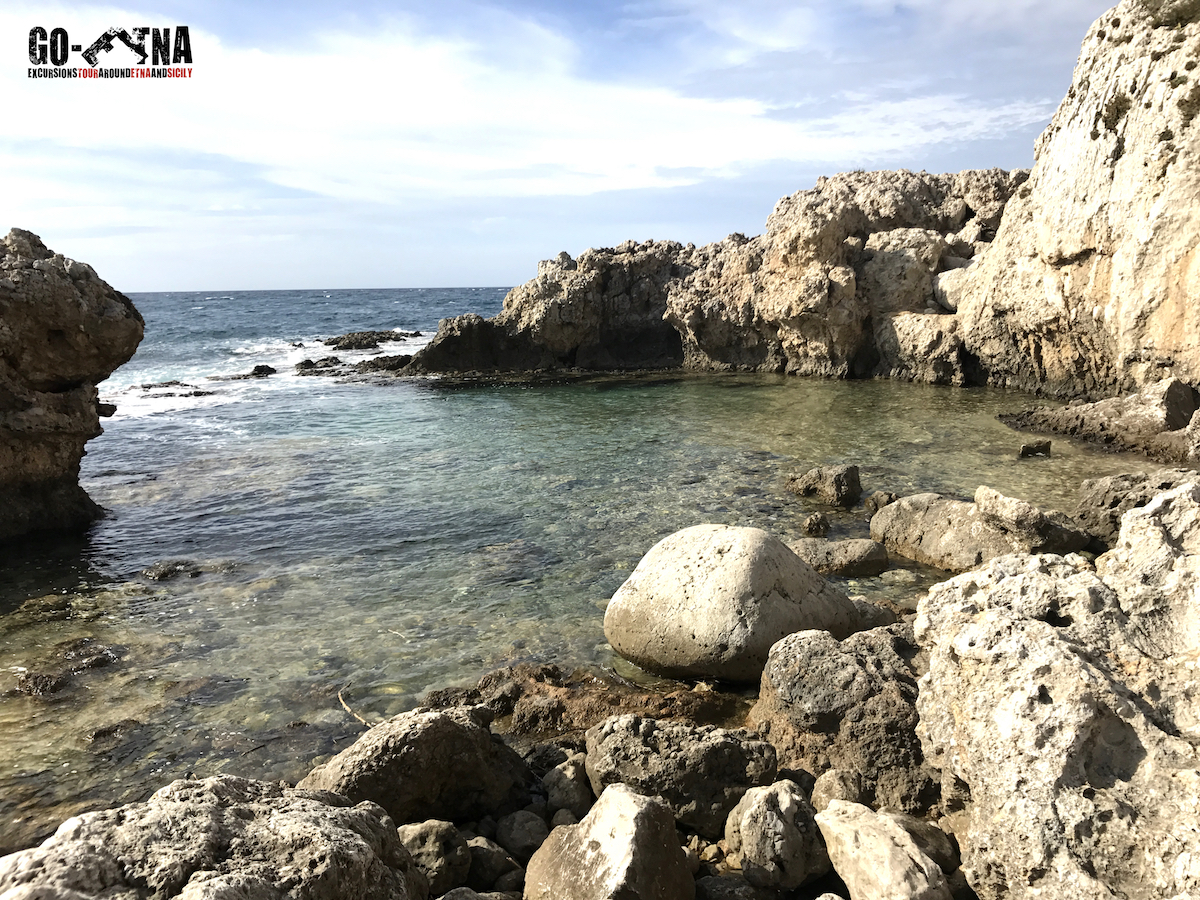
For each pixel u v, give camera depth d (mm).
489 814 5531
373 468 16797
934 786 5246
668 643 7570
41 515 12578
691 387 30000
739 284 34656
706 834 5340
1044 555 5199
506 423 22578
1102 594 4719
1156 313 18750
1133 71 19141
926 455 16625
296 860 3080
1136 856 3504
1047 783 3785
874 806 5434
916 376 29594
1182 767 3633
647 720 5875
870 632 6770
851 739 5703
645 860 4051
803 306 30281
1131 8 19625
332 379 34344
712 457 17094
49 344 12633
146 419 23688
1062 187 22391
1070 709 3895
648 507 13336
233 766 6328
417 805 5293
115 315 13094
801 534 11766
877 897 3949
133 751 6559
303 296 180375
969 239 32312
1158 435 16172
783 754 6078
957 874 4363
